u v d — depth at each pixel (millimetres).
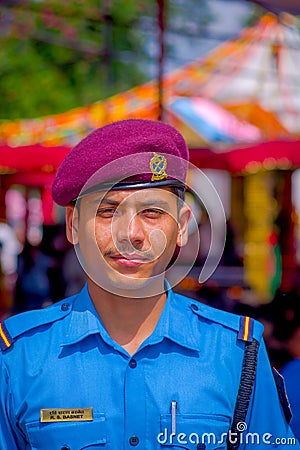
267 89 10461
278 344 4887
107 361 2559
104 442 2486
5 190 12047
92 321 2586
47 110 17703
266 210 11602
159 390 2537
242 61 10336
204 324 2695
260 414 2684
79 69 17250
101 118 9039
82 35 10125
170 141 2529
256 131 9828
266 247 11117
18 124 9070
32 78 17703
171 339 2578
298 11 6387
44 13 7605
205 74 10461
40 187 13164
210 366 2592
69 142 8586
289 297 5121
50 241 8414
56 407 2510
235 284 9070
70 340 2564
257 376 2670
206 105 10023
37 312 2703
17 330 2633
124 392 2523
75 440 2486
